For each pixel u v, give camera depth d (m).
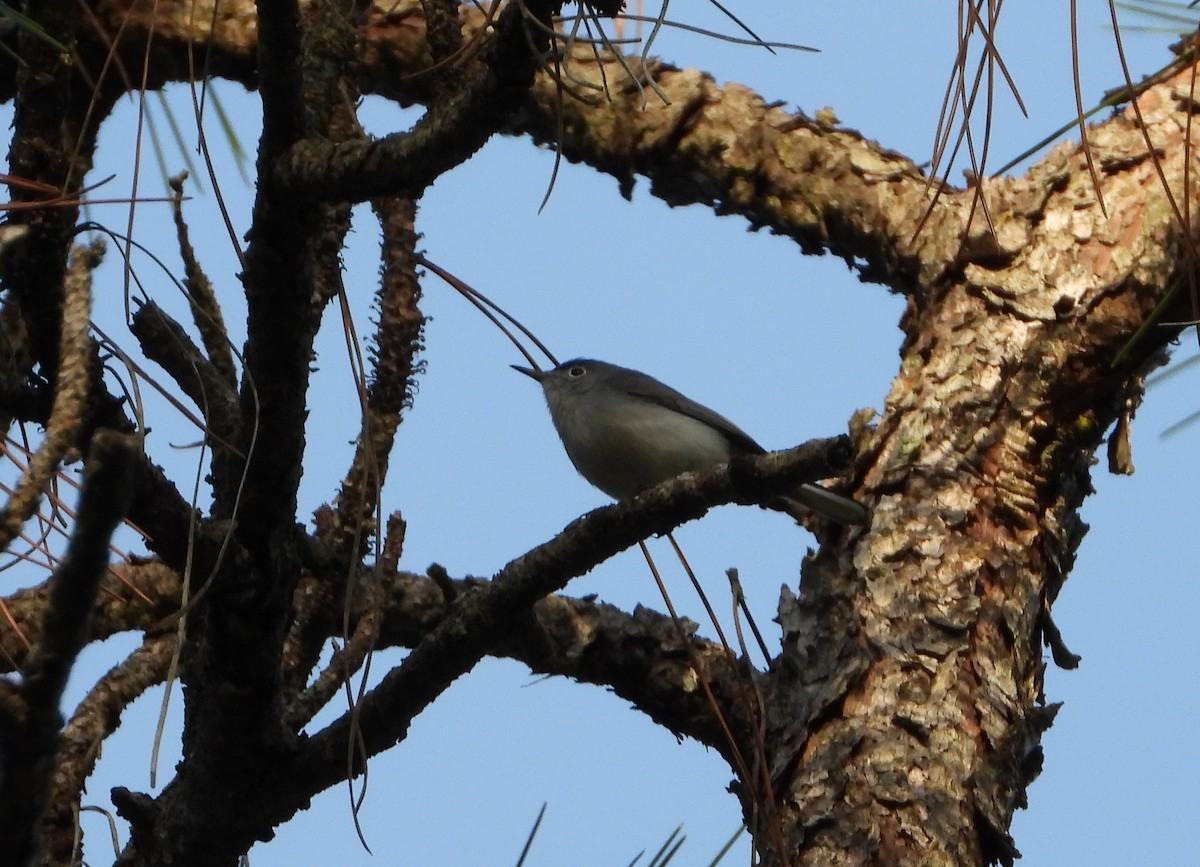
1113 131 9.17
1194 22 5.22
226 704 6.63
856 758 7.59
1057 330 8.65
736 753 6.30
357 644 7.11
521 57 5.45
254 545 6.41
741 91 9.88
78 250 5.08
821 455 6.29
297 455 6.36
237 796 6.84
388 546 7.27
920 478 8.41
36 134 6.76
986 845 7.46
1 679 3.90
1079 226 8.88
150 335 6.66
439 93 7.05
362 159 5.77
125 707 7.64
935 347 8.86
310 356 6.30
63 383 4.58
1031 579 8.26
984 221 9.02
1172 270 8.55
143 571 9.09
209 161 5.65
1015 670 7.96
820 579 8.34
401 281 7.62
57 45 5.50
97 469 3.45
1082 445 8.60
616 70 9.75
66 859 6.88
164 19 8.77
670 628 8.73
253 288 6.08
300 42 5.79
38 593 8.24
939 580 8.09
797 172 9.61
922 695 7.75
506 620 6.75
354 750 6.84
